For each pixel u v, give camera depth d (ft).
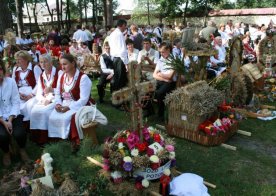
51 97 15.76
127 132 12.25
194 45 17.89
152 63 22.68
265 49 27.32
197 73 18.06
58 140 15.46
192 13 109.09
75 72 15.43
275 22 93.35
